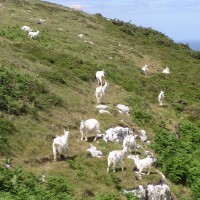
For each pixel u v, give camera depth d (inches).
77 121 941.8
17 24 1921.8
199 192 823.7
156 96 1483.8
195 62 2463.1
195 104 1529.3
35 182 652.1
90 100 1106.7
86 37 2092.8
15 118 834.2
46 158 745.6
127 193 697.0
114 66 1609.3
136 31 2817.4
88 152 797.9
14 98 903.1
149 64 2018.9
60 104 986.1
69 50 1609.3
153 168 814.5
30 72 1107.3
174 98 1531.7
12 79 970.1
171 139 1021.2
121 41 2362.2
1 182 610.2
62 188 649.0
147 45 2549.2
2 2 2485.2
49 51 1418.6
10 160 696.4
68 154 775.7
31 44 1416.1
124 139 855.7
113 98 1191.6
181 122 1257.4
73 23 2394.2
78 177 707.4
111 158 737.0
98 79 1294.3
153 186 750.5
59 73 1203.9
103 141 869.2
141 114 1112.8
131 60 1929.1
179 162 892.6
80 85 1207.6
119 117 1039.6
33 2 2746.1
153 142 994.7
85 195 665.6
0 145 724.0
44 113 911.7
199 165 935.0
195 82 1887.3
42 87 1008.9
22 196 589.6
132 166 784.9
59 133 859.4
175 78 1857.8
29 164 713.0
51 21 2244.1
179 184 853.8
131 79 1531.7
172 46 2733.8
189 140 1135.6
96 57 1673.2
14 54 1214.9
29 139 788.6
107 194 677.3
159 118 1192.2
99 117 992.9
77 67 1355.8
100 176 727.7
